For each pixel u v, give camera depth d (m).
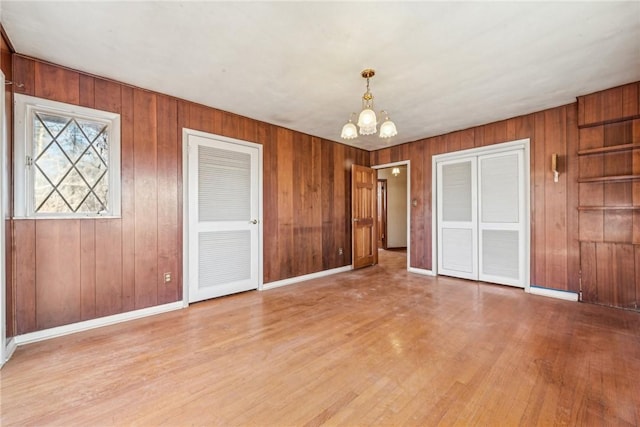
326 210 5.11
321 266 4.99
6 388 1.80
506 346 2.32
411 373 1.95
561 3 1.84
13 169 2.36
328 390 1.78
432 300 3.54
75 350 2.29
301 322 2.86
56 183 2.59
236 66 2.62
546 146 3.73
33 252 2.45
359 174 5.58
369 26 2.05
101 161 2.82
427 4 1.84
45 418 1.54
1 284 2.05
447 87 3.05
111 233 2.86
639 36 2.19
